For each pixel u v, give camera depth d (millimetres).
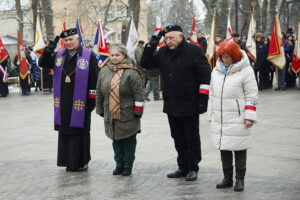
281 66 17031
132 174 6699
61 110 6980
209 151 7918
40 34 19141
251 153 7688
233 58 5590
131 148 6609
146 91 15727
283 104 13492
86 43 17016
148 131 9984
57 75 7090
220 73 5770
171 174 6465
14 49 45906
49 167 7316
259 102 14148
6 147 8984
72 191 5992
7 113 14086
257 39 17500
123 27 20000
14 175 6887
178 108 6098
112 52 6582
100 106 6766
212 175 6496
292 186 5906
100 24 15789
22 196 5855
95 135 9766
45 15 35531
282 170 6652
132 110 6512
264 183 6055
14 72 26203
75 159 6934
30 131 10695
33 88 23609
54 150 8594
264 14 34688
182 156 6391
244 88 5602
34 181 6527
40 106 15688
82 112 6914
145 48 6316
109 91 6508
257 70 17422
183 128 6301
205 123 10820
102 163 7441
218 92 5691
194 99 6105
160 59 6285
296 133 9258
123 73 6508
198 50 6090
